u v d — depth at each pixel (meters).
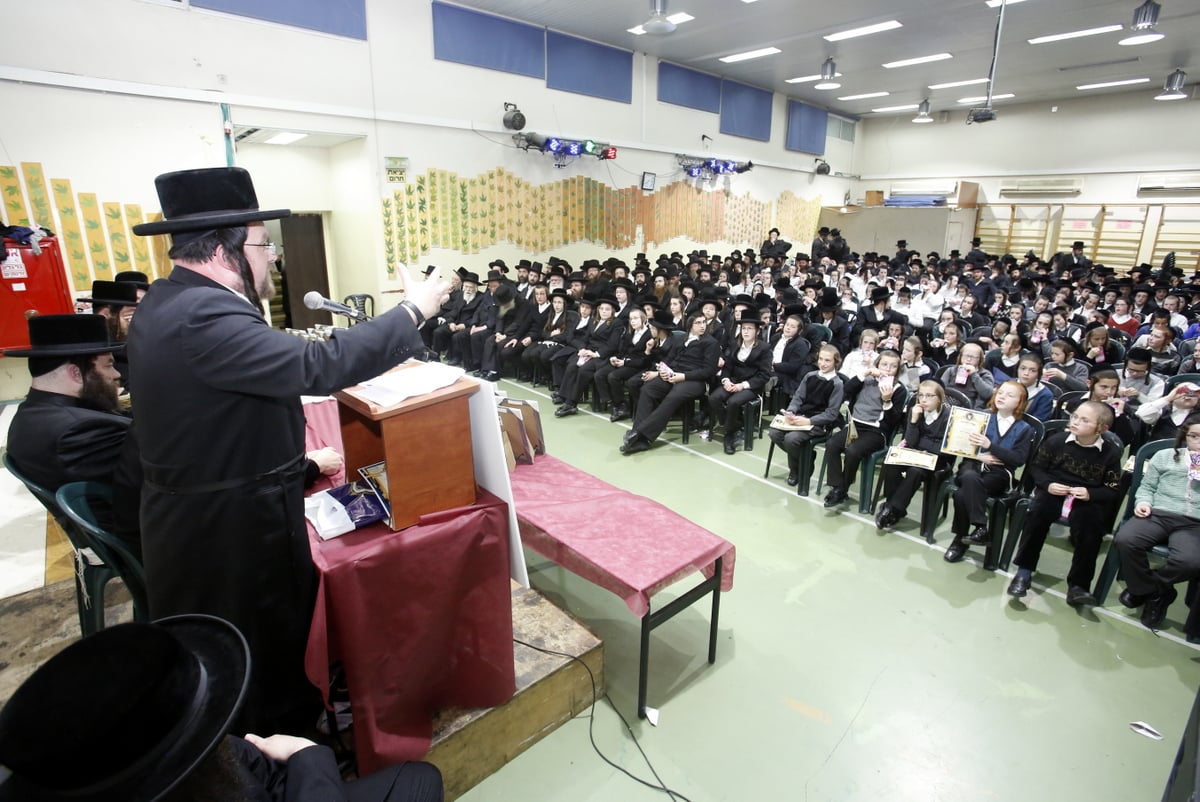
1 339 4.64
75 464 1.99
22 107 4.82
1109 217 12.79
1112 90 12.05
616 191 9.80
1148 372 4.15
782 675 2.35
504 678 1.80
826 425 4.00
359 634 1.45
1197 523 2.63
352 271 7.61
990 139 14.08
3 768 0.60
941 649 2.52
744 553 3.25
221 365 1.16
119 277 4.08
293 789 0.96
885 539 3.42
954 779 1.92
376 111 6.80
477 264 8.15
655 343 5.23
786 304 6.88
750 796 1.85
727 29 8.33
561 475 2.62
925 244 13.78
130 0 5.13
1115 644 2.57
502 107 7.96
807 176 14.30
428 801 1.23
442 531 1.54
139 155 5.38
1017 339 4.48
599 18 7.89
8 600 2.36
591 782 1.88
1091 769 1.97
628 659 2.43
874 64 10.18
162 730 0.61
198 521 1.26
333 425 2.38
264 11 5.86
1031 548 2.90
